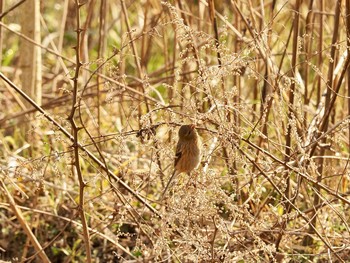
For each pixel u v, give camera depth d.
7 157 12.89
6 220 12.03
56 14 19.77
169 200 9.12
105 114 14.41
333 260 10.62
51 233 12.17
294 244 11.22
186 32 9.70
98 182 12.71
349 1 10.34
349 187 11.80
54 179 12.38
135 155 12.16
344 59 11.32
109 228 12.09
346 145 12.94
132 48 12.77
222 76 9.12
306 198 11.16
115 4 18.39
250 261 9.49
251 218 9.56
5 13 10.32
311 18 11.90
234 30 11.75
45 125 13.46
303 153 9.38
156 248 8.85
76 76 8.40
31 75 14.11
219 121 9.06
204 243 9.13
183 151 9.05
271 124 11.12
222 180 9.73
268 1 15.83
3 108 15.77
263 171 9.89
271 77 10.72
